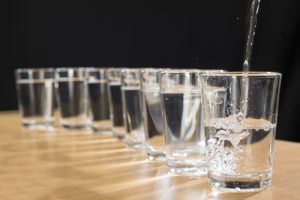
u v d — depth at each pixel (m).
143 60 1.66
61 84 0.93
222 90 0.50
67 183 0.55
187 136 0.58
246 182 0.50
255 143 0.50
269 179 0.51
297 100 1.14
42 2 1.84
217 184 0.51
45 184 0.55
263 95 0.49
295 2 1.15
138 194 0.50
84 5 1.82
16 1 1.83
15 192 0.52
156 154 0.65
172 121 0.58
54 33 1.84
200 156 0.57
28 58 1.84
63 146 0.77
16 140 0.83
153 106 0.64
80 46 1.83
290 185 0.52
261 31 1.17
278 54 1.17
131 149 0.73
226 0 1.06
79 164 0.64
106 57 1.79
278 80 0.51
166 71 0.58
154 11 1.60
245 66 0.60
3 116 1.17
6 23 1.83
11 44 1.83
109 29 1.77
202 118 0.56
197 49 1.32
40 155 0.70
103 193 0.51
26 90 0.97
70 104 0.93
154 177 0.57
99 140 0.81
